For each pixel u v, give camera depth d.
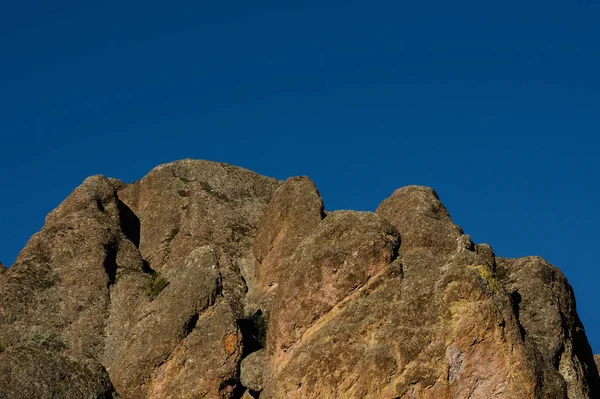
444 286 60.47
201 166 79.19
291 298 62.28
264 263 70.69
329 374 59.47
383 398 58.78
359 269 62.16
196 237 73.62
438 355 59.25
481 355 59.41
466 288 60.09
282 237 70.69
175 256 72.81
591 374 67.19
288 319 62.03
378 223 63.75
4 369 60.12
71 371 61.31
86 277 67.62
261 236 72.06
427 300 60.56
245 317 67.25
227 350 61.59
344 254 62.47
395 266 62.16
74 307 66.44
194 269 64.56
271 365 62.03
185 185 78.00
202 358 61.44
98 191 75.12
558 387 60.00
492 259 67.81
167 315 63.09
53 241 69.19
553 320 65.00
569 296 68.50
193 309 62.88
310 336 61.38
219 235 74.19
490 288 60.47
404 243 65.81
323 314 61.91
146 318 64.31
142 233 76.56
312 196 71.38
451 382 59.06
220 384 60.94
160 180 78.38
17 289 66.19
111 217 74.31
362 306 61.22
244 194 78.00
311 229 70.06
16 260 68.81
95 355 64.62
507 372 59.25
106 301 67.06
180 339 62.06
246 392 61.22
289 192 71.81
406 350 59.41
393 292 61.38
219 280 64.00
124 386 61.81
